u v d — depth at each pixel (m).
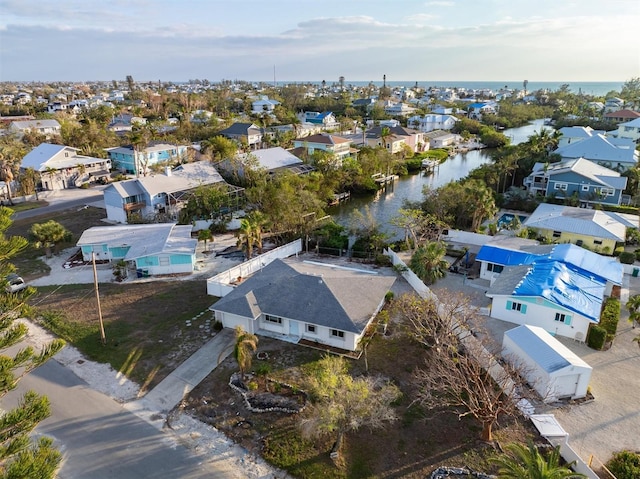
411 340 31.25
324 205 59.41
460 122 150.62
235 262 45.00
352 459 21.23
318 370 25.16
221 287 37.03
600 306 32.69
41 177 72.94
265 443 22.09
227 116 145.62
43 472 14.62
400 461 21.20
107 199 57.97
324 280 32.88
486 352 27.56
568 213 53.09
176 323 33.34
